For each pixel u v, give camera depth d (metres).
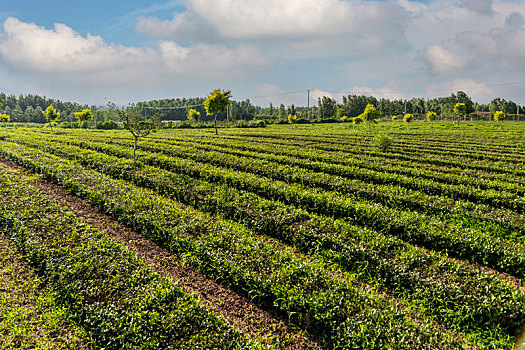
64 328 8.16
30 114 137.00
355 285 10.48
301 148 35.38
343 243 11.99
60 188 19.41
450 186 19.83
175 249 12.09
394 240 12.35
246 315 9.10
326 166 24.86
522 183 21.83
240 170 24.34
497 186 20.44
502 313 8.64
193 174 22.53
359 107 153.38
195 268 11.20
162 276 10.52
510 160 30.47
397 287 10.30
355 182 20.30
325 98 154.00
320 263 11.60
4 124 91.38
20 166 24.86
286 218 13.97
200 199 16.89
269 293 9.41
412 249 11.70
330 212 15.96
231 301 9.65
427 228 13.34
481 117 119.62
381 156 32.22
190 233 12.55
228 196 16.80
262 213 14.62
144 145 34.00
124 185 19.16
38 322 8.30
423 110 167.75
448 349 7.38
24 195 16.05
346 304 8.67
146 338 7.35
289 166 24.50
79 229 12.63
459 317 8.92
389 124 88.06
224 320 8.24
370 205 15.95
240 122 93.06
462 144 40.59
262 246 11.77
